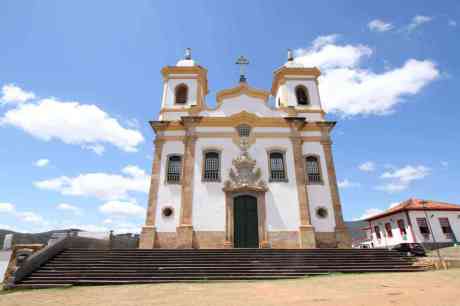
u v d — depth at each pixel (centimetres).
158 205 1847
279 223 1809
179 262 1299
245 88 2169
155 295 852
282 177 1942
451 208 2789
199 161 1952
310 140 2062
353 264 1327
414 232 2722
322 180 1947
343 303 655
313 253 1434
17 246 1223
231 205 1844
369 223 3522
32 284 1093
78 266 1240
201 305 696
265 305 671
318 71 2333
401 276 1098
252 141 2014
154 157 1981
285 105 2238
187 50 2498
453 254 2117
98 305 738
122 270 1213
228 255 1380
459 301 618
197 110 2105
